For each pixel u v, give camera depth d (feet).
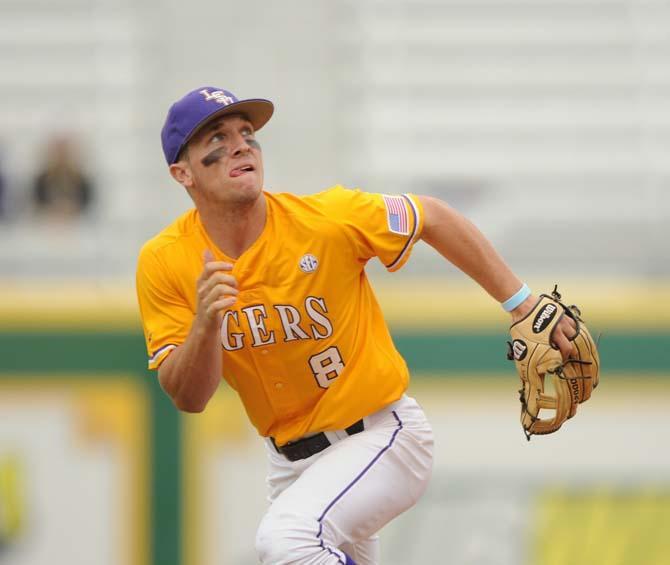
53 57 113.70
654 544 89.76
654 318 91.15
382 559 89.25
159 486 90.63
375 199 45.19
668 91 114.21
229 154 43.60
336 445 46.68
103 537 90.58
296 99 109.91
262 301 44.52
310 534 43.62
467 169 109.19
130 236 103.24
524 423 46.44
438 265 94.58
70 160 104.58
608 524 89.76
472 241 45.62
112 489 90.84
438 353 90.89
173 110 44.19
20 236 102.58
